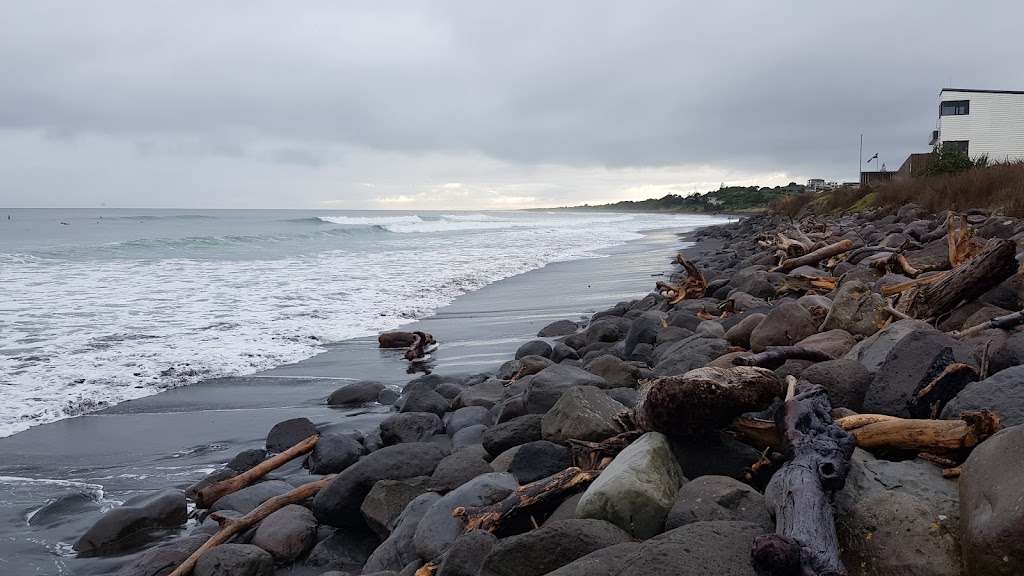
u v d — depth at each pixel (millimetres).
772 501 3039
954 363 3887
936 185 21359
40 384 8469
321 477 5848
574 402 5012
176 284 16234
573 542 3152
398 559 4137
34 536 5051
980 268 5879
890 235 13422
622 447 4430
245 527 4879
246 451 6320
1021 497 2428
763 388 3900
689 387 3809
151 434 7148
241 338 10969
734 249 24109
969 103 41812
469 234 41906
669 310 11680
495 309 14008
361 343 11070
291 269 19797
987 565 2453
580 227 55969
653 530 3352
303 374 9320
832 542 2717
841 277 10320
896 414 3867
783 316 6660
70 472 6219
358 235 38031
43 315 12211
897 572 2754
